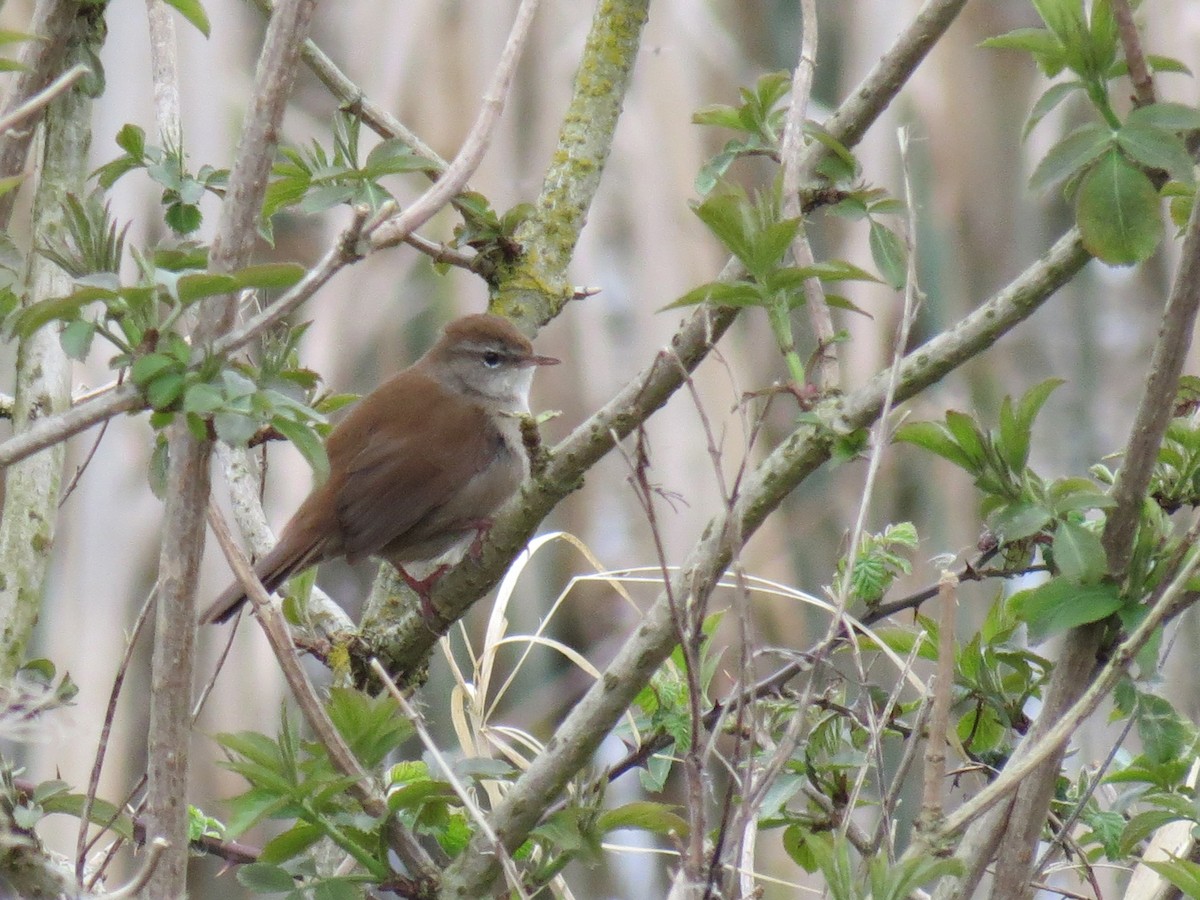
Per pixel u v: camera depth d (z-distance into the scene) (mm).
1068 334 12758
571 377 12102
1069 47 4973
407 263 12797
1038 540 5602
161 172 7102
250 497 8102
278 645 5297
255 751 5160
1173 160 4797
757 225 5578
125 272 10336
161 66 7484
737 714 4660
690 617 4973
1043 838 6508
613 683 5344
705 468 11625
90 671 10023
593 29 8758
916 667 8156
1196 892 4727
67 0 6484
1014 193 13117
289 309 4441
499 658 12242
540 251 8586
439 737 11820
